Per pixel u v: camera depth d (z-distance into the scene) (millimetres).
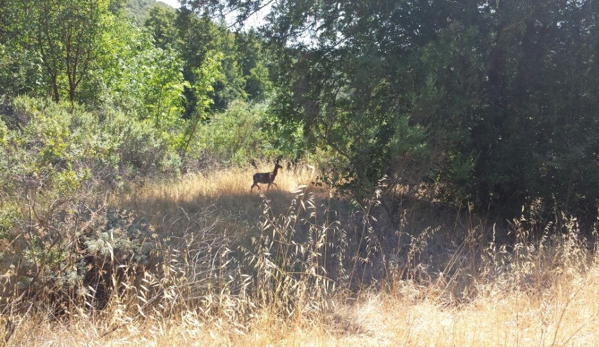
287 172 12477
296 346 4258
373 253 6938
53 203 5297
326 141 9070
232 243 6840
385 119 8672
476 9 8914
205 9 10602
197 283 5141
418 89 8453
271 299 4668
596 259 6199
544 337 4430
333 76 9398
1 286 4781
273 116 10797
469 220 8656
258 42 10383
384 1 9023
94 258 5059
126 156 12039
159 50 20297
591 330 4699
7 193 6770
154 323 4367
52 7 15164
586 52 8938
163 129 16969
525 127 9188
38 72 15312
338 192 8766
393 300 5422
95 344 4027
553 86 9039
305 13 9453
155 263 5477
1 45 14531
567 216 8695
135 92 18344
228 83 24094
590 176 8555
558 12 8930
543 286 5898
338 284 5855
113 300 4559
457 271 5980
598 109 8750
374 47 9070
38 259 4789
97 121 11961
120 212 7457
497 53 9188
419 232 8070
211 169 13969
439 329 4676
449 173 9000
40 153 7465
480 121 9195
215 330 4191
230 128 17469
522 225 8867
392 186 8180
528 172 8758
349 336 4727
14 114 11547
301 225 8078
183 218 7953
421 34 9203
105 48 16828
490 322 4832
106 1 16016
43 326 4289
